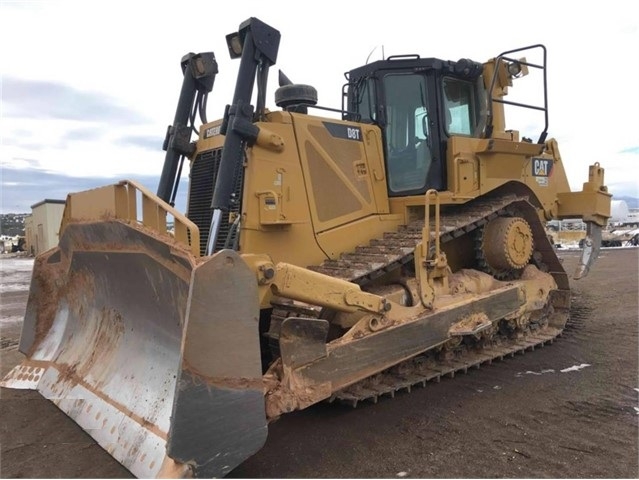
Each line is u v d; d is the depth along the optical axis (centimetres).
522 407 434
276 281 345
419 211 554
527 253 604
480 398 456
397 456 351
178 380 275
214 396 285
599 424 399
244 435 296
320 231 471
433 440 375
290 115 455
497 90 607
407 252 459
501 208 572
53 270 509
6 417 422
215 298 286
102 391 394
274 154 439
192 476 279
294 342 344
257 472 329
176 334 352
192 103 508
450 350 519
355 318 425
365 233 508
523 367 544
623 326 722
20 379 483
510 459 345
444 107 545
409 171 547
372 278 457
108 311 437
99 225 384
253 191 426
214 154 479
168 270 330
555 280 683
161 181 500
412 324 427
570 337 667
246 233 423
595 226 772
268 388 334
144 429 332
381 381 463
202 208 491
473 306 490
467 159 541
